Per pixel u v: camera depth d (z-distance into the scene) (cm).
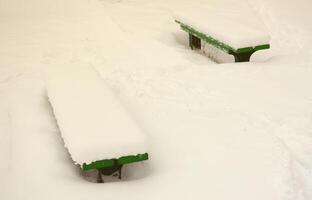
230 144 393
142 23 829
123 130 352
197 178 342
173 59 633
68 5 957
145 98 509
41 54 684
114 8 934
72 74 502
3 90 554
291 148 388
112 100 419
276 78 537
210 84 532
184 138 410
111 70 605
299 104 467
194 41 706
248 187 327
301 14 797
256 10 827
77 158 328
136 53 672
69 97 429
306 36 696
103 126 360
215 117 450
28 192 329
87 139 338
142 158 341
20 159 377
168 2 966
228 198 316
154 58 644
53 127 436
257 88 512
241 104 475
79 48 708
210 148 388
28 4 970
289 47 666
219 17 666
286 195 317
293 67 569
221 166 357
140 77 572
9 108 500
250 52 585
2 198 329
